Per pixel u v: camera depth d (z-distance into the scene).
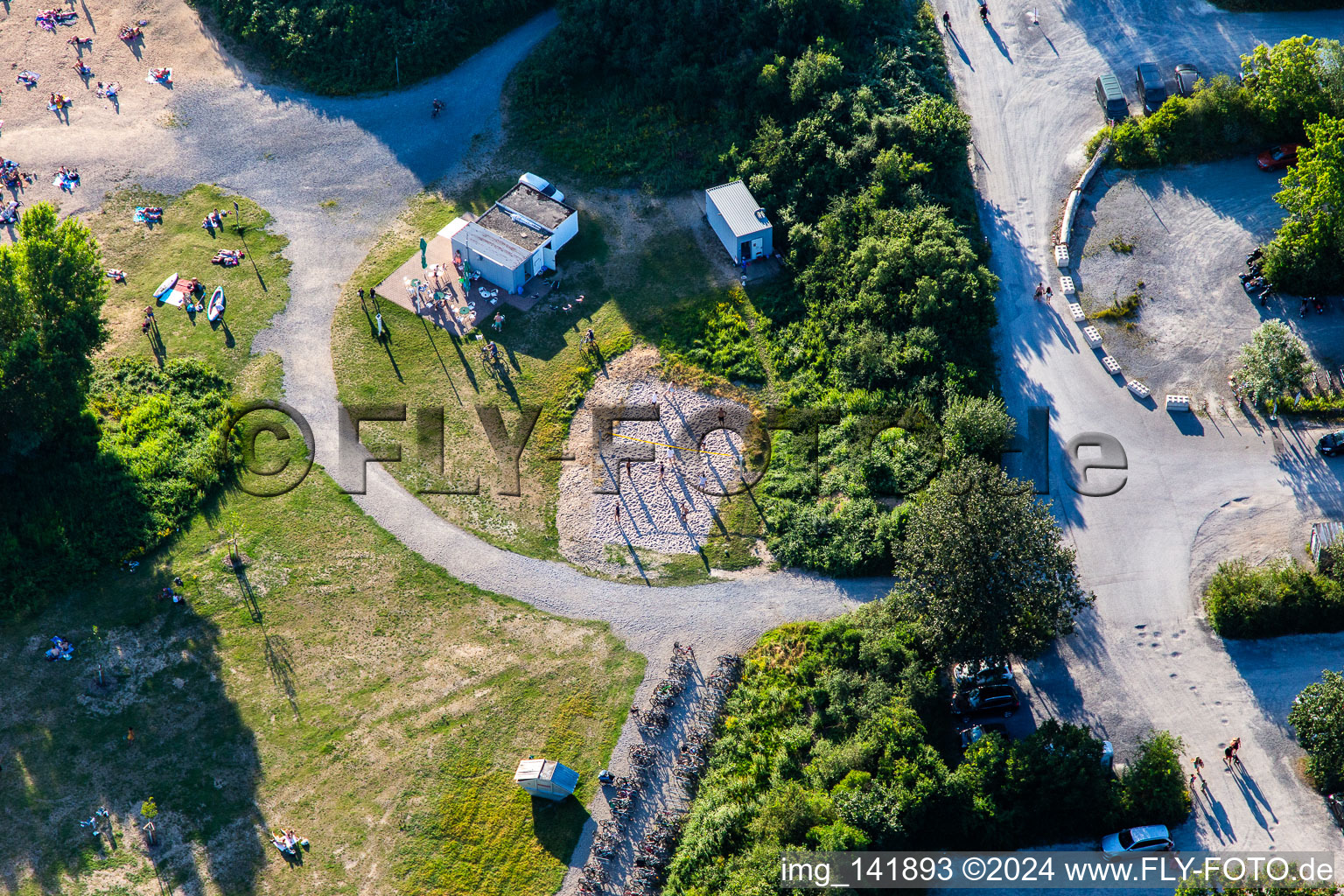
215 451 92.19
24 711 79.25
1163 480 87.69
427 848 74.12
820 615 83.44
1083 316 96.44
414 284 102.50
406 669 81.94
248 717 79.50
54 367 87.38
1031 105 110.44
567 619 84.44
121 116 117.62
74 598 85.00
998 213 103.62
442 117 117.12
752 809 72.75
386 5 121.00
